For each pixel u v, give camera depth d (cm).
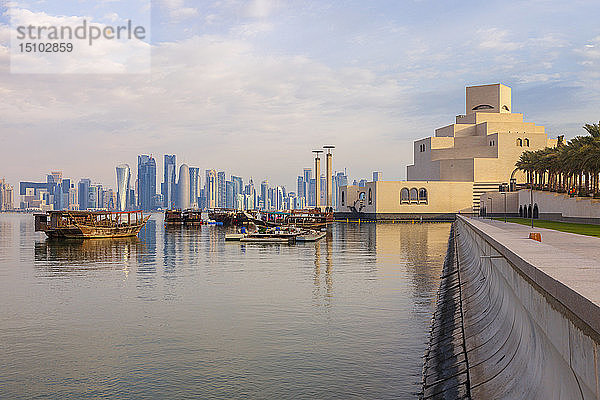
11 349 2130
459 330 1914
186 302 3133
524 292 1065
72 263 5503
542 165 11894
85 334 2367
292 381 1728
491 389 1099
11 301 3212
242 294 3409
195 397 1602
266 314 2769
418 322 2564
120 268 4997
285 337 2289
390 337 2277
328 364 1903
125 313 2823
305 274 4428
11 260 5844
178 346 2159
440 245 7650
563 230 5166
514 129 18888
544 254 1274
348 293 3422
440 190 18338
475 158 18175
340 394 1608
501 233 3222
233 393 1627
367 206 19525
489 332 1556
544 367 838
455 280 3447
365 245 7769
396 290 3547
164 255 6397
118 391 1659
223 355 2023
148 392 1652
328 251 6775
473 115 19650
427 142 19812
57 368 1886
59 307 3008
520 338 1106
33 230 14262
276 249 7194
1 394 1644
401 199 18600
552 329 774
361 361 1934
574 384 663
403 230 12275
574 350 650
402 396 1579
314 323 2553
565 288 693
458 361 1510
